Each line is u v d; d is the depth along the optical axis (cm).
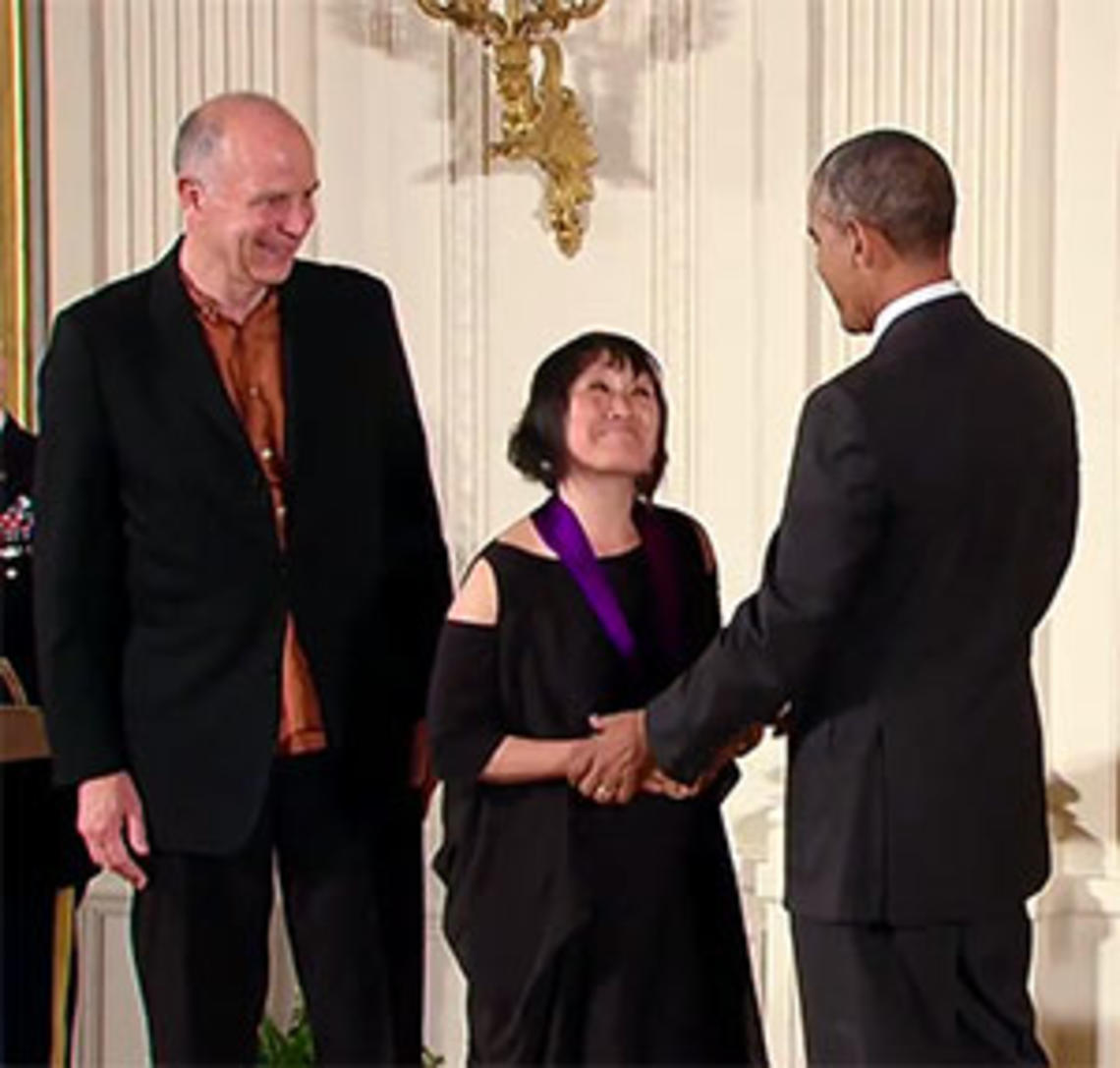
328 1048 400
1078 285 496
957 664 364
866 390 358
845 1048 368
